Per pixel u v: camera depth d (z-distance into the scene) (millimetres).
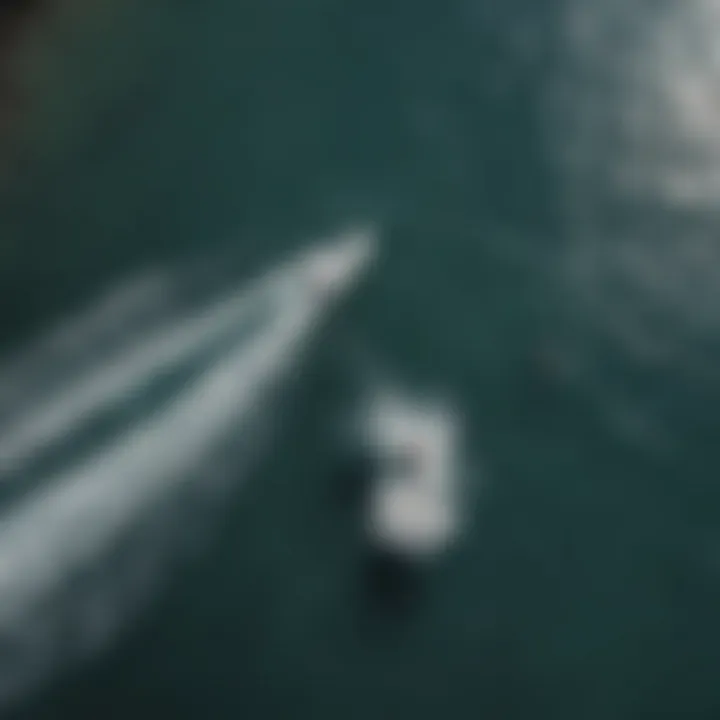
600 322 45031
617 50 58625
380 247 47312
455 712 31641
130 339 42531
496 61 57406
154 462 36844
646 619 34812
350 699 31516
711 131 54438
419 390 41625
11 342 42000
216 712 30547
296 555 34688
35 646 30688
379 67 56406
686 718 32250
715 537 37188
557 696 32375
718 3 61281
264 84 54906
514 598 34812
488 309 45125
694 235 49250
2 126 50594
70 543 33625
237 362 41438
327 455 38094
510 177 51625
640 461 39938
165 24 57188
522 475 38875
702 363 43750
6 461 36594
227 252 46875
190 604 32781
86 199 48344
